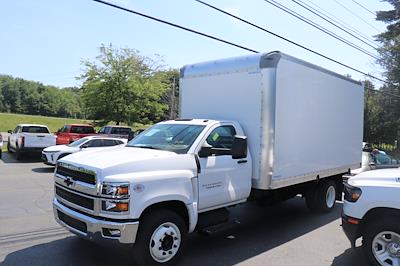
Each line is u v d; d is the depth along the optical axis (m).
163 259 4.96
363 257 5.77
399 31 40.81
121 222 4.52
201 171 5.56
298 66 7.36
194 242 6.45
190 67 7.83
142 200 4.68
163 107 35.12
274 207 9.64
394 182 5.13
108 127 25.89
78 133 23.22
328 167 8.82
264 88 6.55
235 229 7.39
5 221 7.31
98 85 31.45
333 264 5.46
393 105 40.66
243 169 6.38
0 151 20.31
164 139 6.05
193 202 5.38
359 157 10.71
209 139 5.95
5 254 5.48
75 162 5.09
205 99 7.48
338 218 8.48
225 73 7.13
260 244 6.39
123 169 4.73
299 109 7.44
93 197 4.67
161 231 4.93
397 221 4.94
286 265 5.39
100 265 5.11
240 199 6.35
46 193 10.45
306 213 8.97
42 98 115.00
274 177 6.67
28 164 18.14
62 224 5.24
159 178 4.91
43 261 5.21
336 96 9.12
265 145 6.54
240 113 6.87
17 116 69.75
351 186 5.44
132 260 5.31
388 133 42.03
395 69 40.28
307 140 7.82
